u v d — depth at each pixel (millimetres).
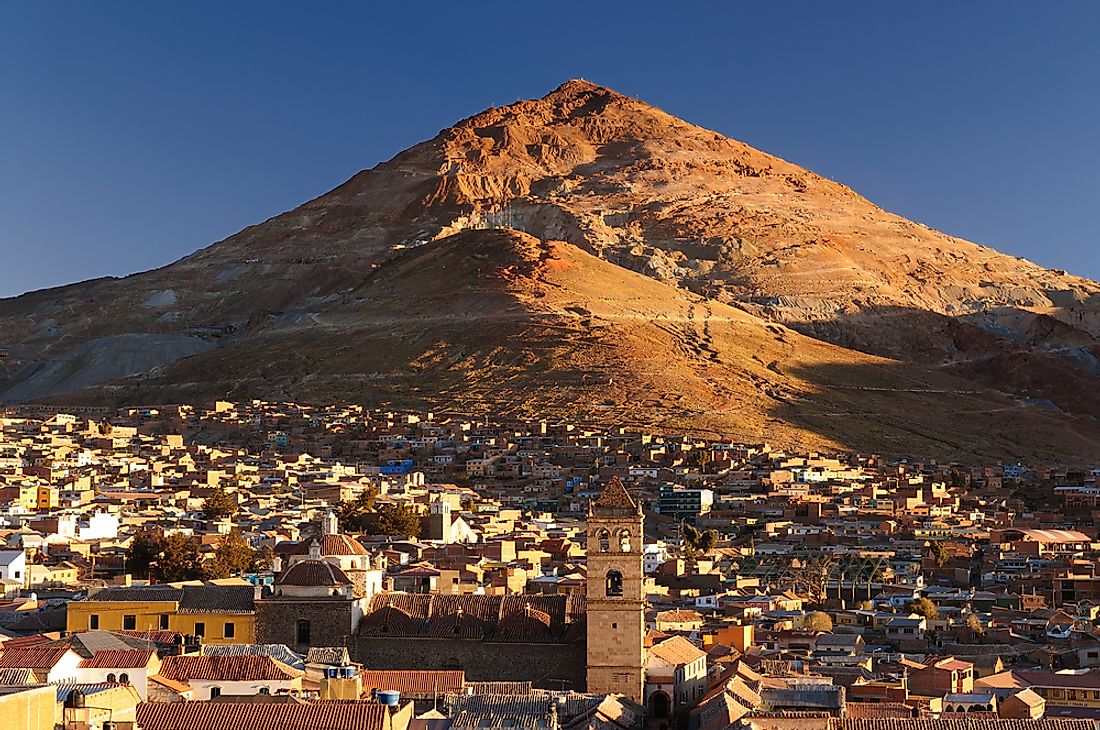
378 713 124062
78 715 110500
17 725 100438
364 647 178375
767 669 185000
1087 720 139625
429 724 136625
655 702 168750
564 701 147125
